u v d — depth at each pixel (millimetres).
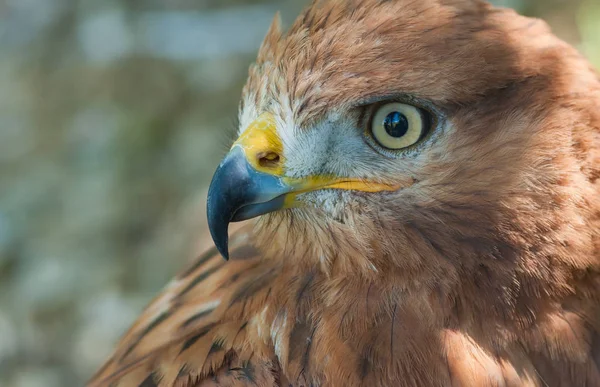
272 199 5848
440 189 5637
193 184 15867
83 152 17641
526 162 5605
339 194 5793
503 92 5594
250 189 5824
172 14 20266
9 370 13703
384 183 5711
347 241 5816
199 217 14672
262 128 5883
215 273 6547
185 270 7332
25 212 16438
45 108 19188
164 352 6090
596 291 5836
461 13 5656
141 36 19938
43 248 15547
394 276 5797
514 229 5621
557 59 5746
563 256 5664
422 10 5590
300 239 5992
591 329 5809
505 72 5559
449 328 5719
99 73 19516
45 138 18344
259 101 5988
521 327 5734
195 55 18969
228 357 5773
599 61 13859
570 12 15031
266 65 5988
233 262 6469
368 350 5633
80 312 14352
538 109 5641
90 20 20891
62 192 16766
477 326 5738
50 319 14383
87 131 18109
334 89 5586
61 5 21734
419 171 5645
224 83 18000
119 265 14922
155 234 15273
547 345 5738
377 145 5680
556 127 5652
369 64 5484
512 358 5711
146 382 5926
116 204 16000
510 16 5844
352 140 5711
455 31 5535
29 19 21688
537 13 15219
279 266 6203
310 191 5836
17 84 20078
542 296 5730
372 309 5766
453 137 5574
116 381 6145
